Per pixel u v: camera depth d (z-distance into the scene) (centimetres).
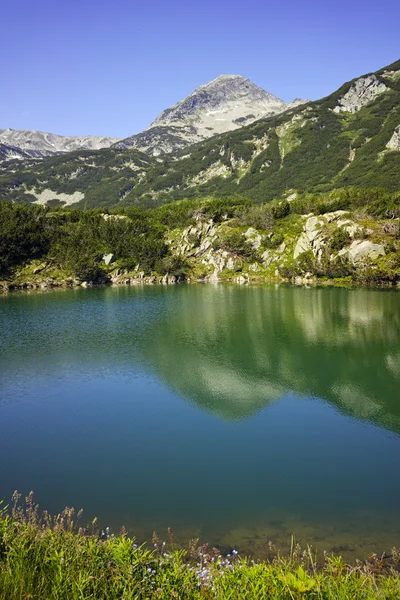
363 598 685
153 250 13162
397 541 1454
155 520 1634
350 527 1568
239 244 13000
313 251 12000
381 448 2325
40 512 1695
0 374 3634
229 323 5831
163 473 2044
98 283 12219
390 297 8206
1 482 1967
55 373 3656
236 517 1650
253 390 3244
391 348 4366
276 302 7819
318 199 14888
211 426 2617
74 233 13475
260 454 2250
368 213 12394
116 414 2792
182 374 3616
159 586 700
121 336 5075
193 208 15550
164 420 2698
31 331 5409
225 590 685
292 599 643
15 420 2703
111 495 1838
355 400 3045
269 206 14650
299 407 2930
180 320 6122
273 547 1398
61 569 683
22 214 13488
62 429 2566
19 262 12244
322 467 2103
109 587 677
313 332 5172
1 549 752
